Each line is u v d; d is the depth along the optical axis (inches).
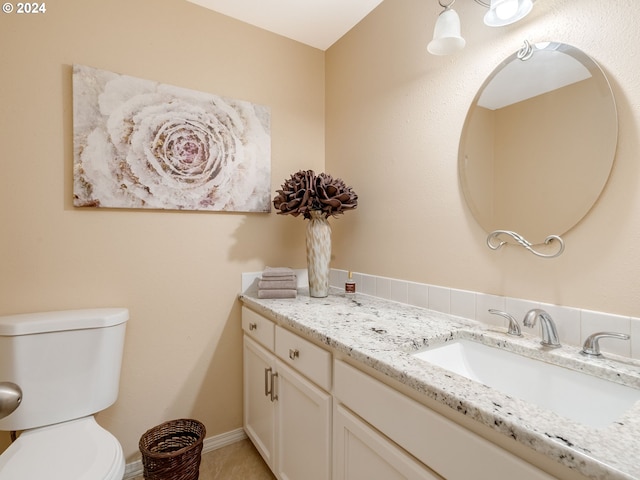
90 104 51.9
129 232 56.2
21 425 42.7
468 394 24.2
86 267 52.9
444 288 48.9
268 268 66.4
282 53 72.1
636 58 30.7
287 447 49.4
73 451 37.4
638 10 30.5
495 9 37.0
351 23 67.9
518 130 40.0
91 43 52.8
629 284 31.2
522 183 39.7
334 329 41.4
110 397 49.3
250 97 67.8
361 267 66.0
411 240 54.7
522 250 39.9
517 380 35.4
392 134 58.6
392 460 29.6
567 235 35.9
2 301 47.3
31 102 48.8
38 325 44.0
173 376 60.6
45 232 49.9
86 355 46.9
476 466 22.8
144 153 56.1
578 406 30.4
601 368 29.4
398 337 38.1
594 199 33.6
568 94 35.4
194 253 62.1
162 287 59.2
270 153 69.7
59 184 50.8
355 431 34.5
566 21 35.6
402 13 56.6
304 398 44.6
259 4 62.4
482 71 44.0
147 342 58.1
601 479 16.6
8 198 47.6
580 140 34.6
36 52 49.1
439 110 49.9
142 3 57.1
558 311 36.3
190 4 61.6
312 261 61.9
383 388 31.0
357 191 67.4
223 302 65.4
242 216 67.2
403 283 55.7
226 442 66.1
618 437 19.1
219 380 65.3
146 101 56.4
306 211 61.0
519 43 39.9
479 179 44.3
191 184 60.4
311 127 76.4
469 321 45.1
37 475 32.9
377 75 62.2
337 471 37.9
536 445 19.3
